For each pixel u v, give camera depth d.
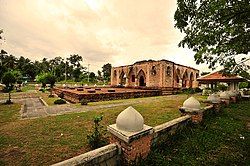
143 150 3.52
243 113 9.95
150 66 30.27
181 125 5.53
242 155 4.41
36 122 6.65
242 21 5.11
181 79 32.66
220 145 4.94
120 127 3.41
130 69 36.53
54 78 24.56
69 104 12.64
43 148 4.14
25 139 4.75
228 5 4.93
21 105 11.85
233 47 5.59
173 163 3.74
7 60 61.16
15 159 3.60
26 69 67.06
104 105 11.57
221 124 7.04
